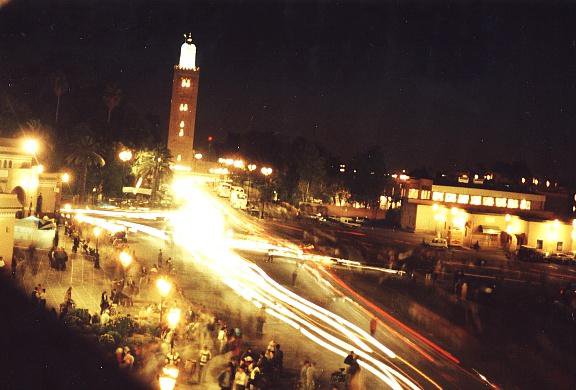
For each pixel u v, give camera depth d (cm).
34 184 6181
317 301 5269
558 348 4741
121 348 3148
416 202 11856
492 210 11562
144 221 8988
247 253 7288
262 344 3828
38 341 3222
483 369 3988
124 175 11581
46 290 4316
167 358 3016
